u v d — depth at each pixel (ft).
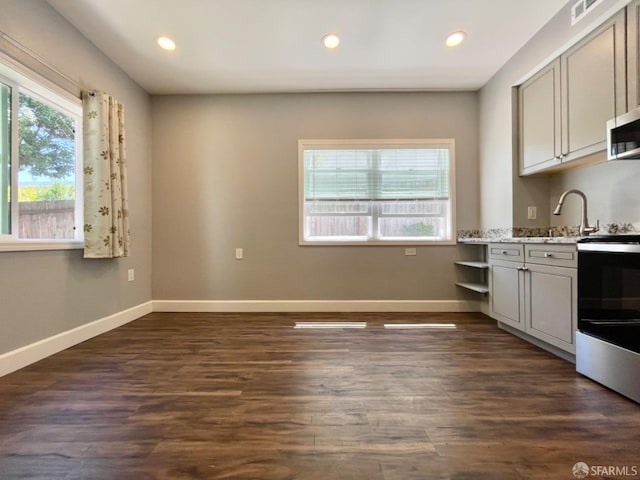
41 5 7.46
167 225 12.47
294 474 3.79
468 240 11.54
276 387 6.03
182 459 4.05
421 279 12.32
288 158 12.41
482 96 11.93
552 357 7.55
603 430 4.62
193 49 9.57
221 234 12.47
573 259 6.84
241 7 7.86
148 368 6.95
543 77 8.97
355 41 9.25
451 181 12.26
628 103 6.57
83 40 8.86
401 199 12.39
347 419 4.94
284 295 12.44
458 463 3.97
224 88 11.98
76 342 8.57
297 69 10.70
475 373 6.64
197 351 8.02
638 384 5.33
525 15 8.29
